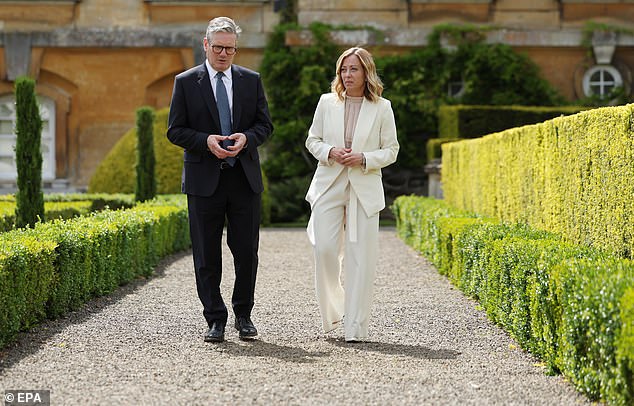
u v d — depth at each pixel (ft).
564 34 76.59
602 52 76.59
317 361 21.18
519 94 76.38
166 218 42.83
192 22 77.77
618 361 15.83
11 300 22.38
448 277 36.32
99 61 78.02
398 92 76.02
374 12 77.46
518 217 34.58
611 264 19.08
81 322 26.05
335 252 24.12
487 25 76.89
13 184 78.23
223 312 23.72
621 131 22.13
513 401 17.67
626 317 15.56
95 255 29.94
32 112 39.65
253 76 24.39
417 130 76.54
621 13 77.30
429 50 76.43
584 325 17.85
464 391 18.42
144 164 55.72
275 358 21.48
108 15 77.61
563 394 18.17
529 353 22.12
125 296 31.19
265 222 68.95
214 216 23.59
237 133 23.38
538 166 31.01
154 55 77.97
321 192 24.21
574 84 77.10
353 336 23.58
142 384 18.89
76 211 51.13
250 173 23.58
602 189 23.63
